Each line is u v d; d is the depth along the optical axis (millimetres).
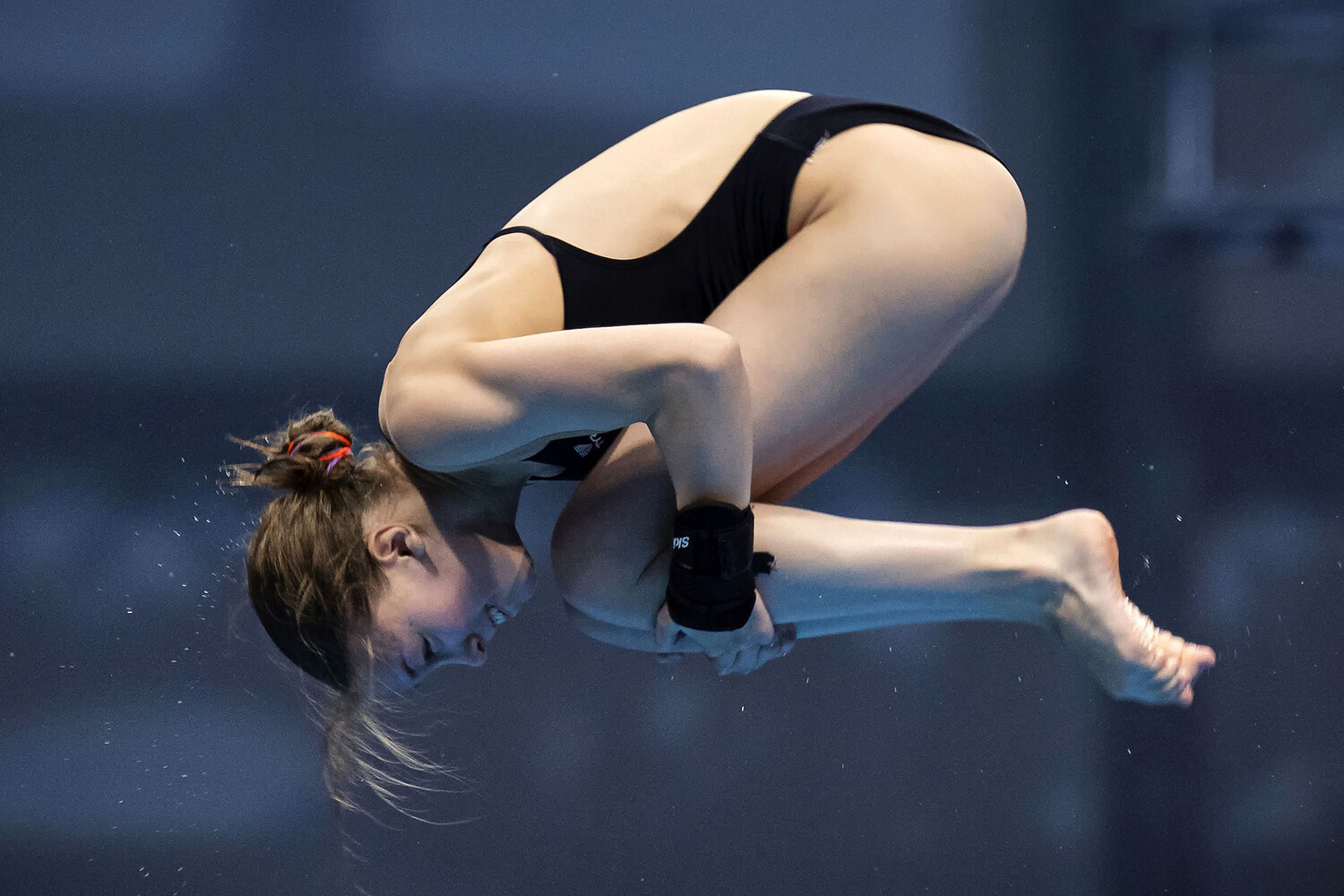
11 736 10258
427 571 6543
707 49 16016
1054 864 9906
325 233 14172
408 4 15570
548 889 9539
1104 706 10914
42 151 14469
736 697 10992
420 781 10141
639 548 6637
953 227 6473
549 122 15289
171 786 9867
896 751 10586
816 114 6742
